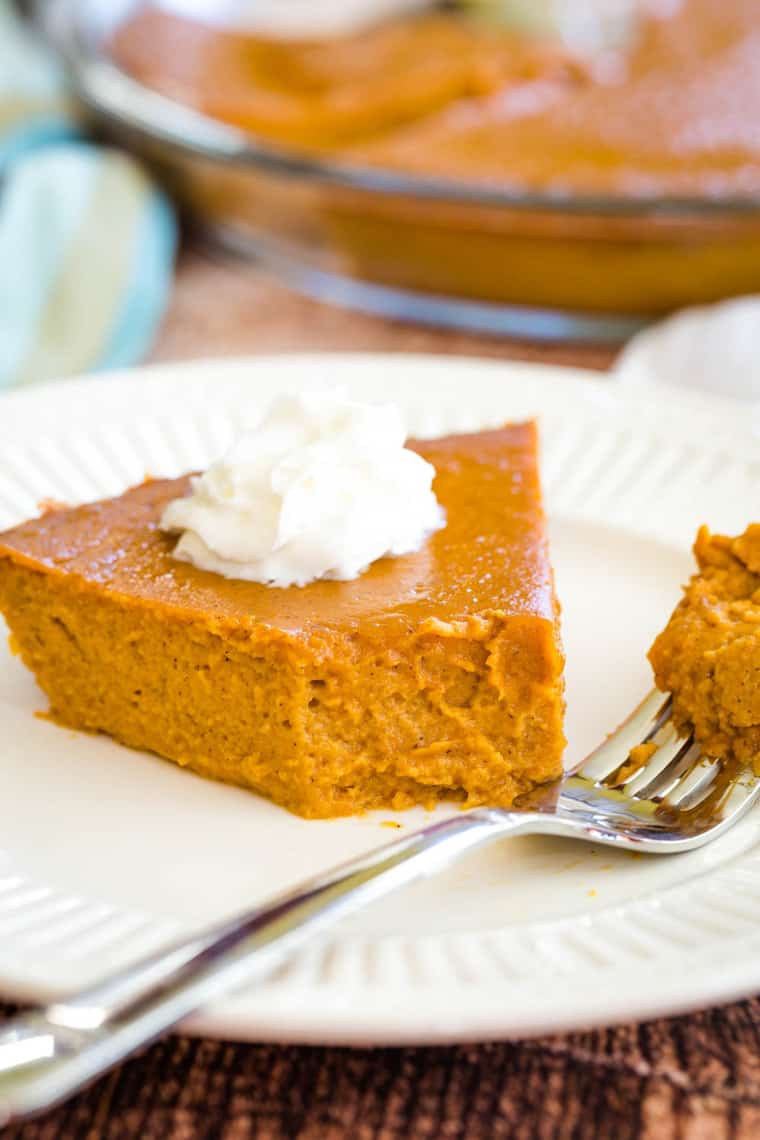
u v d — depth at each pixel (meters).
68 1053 0.32
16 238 0.64
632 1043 0.37
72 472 0.52
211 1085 0.36
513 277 0.64
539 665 0.42
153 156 0.70
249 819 0.42
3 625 0.48
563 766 0.43
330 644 0.41
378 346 0.65
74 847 0.41
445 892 0.40
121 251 0.65
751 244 0.62
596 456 0.53
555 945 0.37
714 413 0.53
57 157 0.69
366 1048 0.37
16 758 0.44
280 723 0.42
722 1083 0.36
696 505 0.51
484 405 0.54
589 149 0.68
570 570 0.50
